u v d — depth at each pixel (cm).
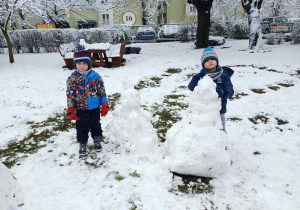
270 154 281
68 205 212
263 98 475
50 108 467
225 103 265
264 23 1838
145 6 2141
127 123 278
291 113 393
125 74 733
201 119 233
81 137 286
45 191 230
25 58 1149
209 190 225
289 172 246
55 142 334
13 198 214
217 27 1900
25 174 259
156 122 391
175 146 250
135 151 276
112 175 253
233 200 211
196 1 1246
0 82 663
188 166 233
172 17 2775
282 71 688
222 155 232
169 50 1331
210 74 247
